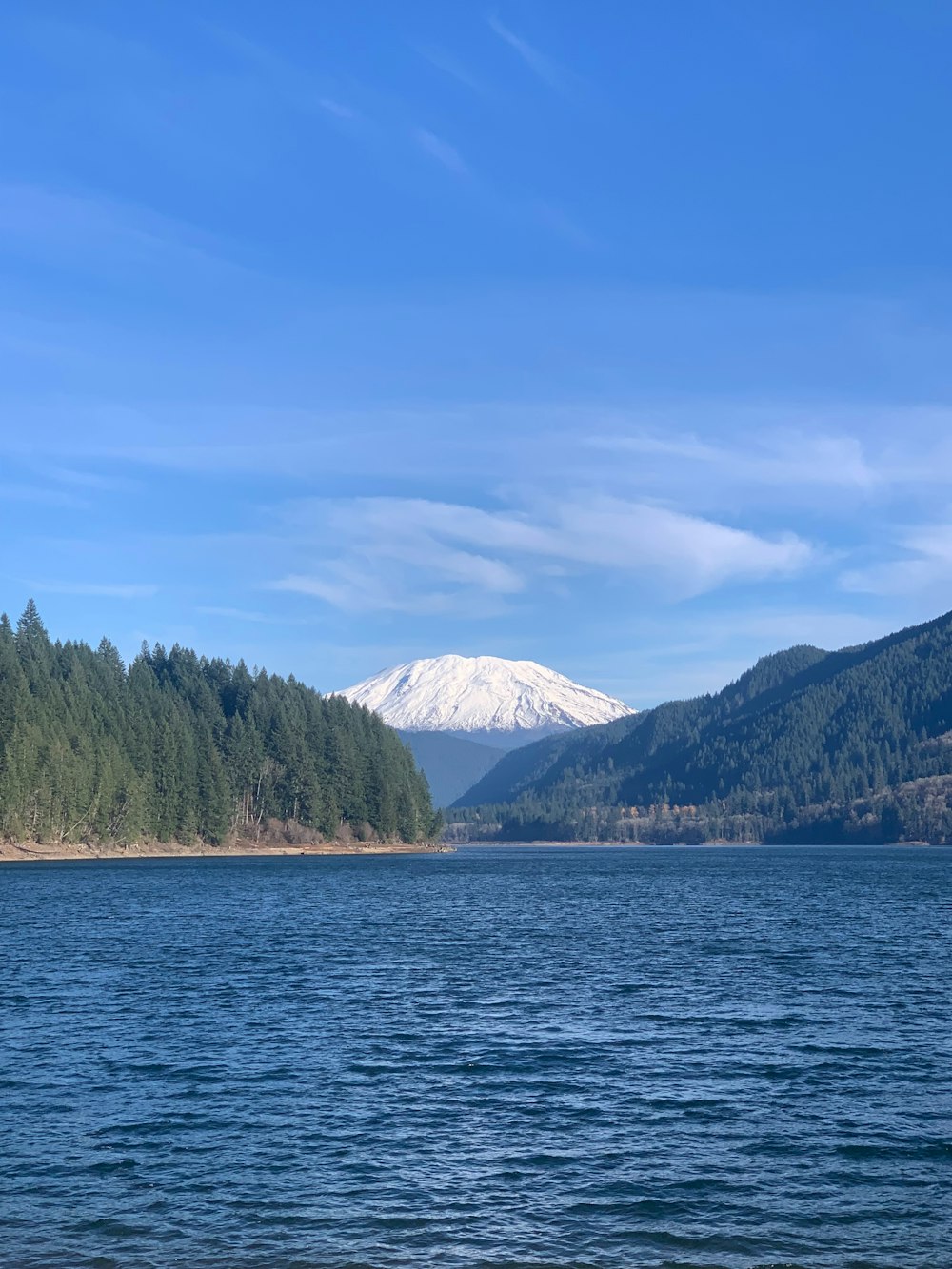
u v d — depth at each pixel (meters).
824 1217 23.50
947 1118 30.00
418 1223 23.03
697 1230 22.81
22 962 57.50
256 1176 25.53
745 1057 36.50
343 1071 34.50
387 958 60.78
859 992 49.38
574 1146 27.61
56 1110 30.33
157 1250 21.81
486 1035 39.72
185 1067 34.84
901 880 153.38
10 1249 21.80
